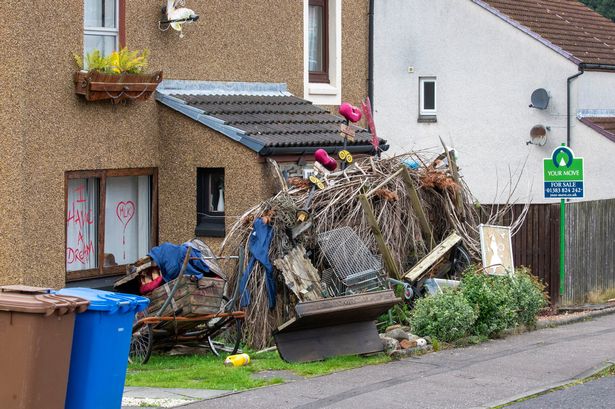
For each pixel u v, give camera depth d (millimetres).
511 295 15773
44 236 14875
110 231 16516
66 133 15211
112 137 16109
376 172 16344
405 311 15219
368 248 15516
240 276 14594
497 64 28062
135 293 13844
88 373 9406
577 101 27156
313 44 21109
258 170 16156
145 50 16156
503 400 10992
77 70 15336
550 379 12164
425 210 16750
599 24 31344
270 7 19281
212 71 18141
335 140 17578
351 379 12008
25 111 14461
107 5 16297
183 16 16750
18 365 8734
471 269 16125
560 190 18656
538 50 27469
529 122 27750
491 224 18094
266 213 14844
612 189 26641
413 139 29219
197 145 16703
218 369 12461
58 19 14992
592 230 20375
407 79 29203
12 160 14414
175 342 13883
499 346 14523
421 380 11992
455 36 28594
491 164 28344
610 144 26625
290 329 12883
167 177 17031
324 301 12859
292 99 19391
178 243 16984
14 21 14320
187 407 10414
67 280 15477
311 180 15750
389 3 29281
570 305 19828
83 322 9406
